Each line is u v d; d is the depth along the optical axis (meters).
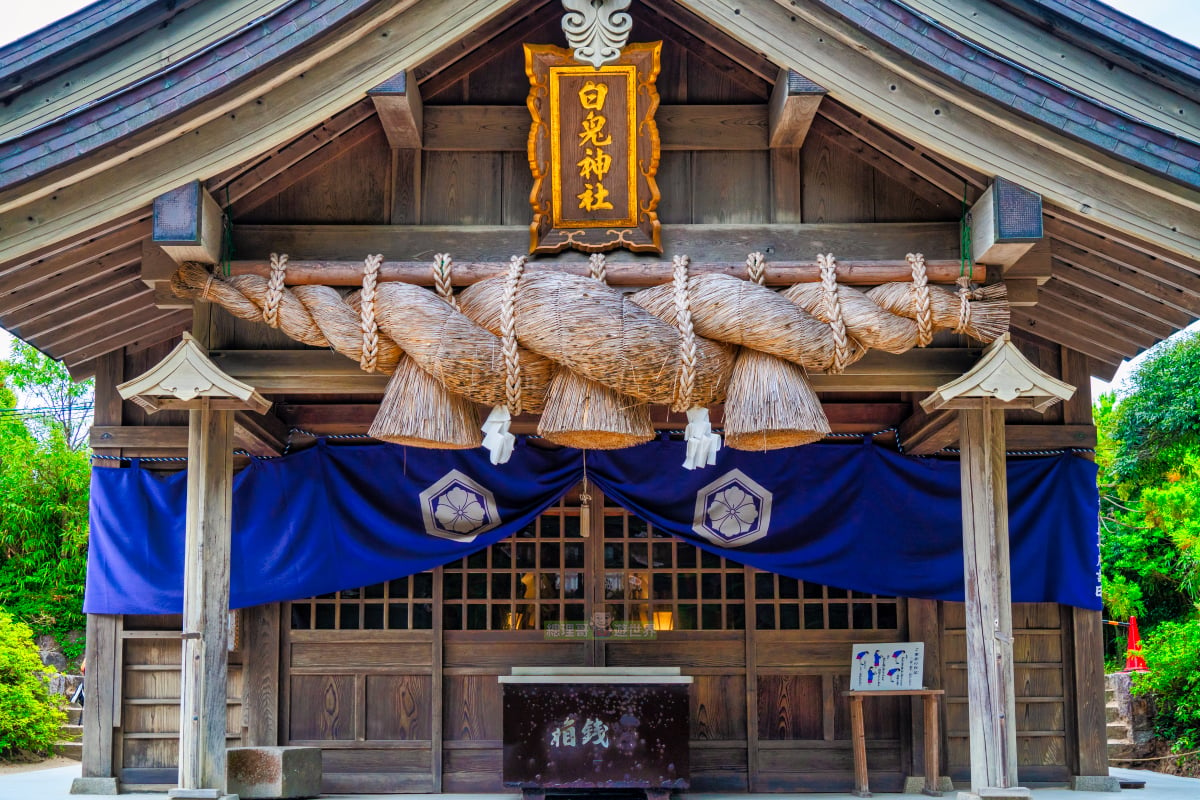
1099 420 21.80
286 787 7.22
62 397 23.02
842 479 8.29
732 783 8.25
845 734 8.34
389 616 8.45
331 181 6.49
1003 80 5.55
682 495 8.29
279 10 5.51
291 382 6.46
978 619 6.34
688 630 8.47
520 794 8.03
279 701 8.27
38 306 7.07
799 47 5.80
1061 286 7.54
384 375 6.49
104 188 5.67
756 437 6.00
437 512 8.24
